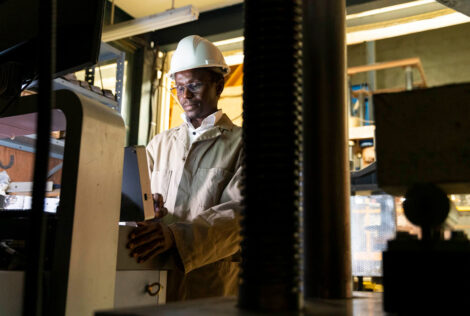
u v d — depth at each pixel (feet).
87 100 3.08
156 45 14.74
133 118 14.08
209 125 6.48
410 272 1.58
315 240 2.11
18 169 9.21
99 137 3.08
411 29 12.73
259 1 1.86
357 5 11.73
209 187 6.00
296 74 1.87
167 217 6.11
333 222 2.11
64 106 3.03
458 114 1.74
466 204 8.27
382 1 11.53
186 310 1.49
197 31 14.21
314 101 2.21
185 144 6.57
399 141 1.81
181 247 4.43
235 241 5.05
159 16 10.57
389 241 1.65
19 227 3.40
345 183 2.17
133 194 4.54
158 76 14.78
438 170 1.73
